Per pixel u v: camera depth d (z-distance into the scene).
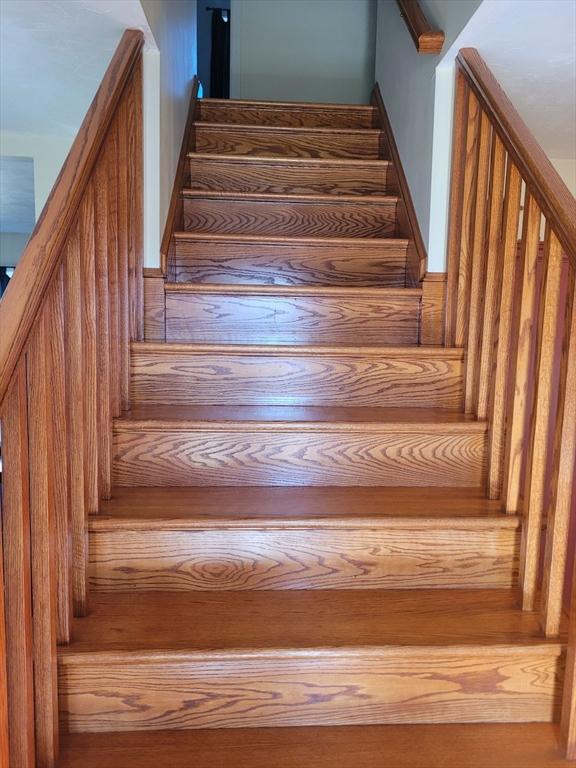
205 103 3.27
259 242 2.50
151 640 1.28
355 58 4.03
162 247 2.14
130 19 1.79
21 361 0.96
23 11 1.75
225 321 2.16
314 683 1.30
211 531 1.50
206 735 1.26
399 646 1.29
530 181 1.44
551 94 2.33
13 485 1.00
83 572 1.36
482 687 1.33
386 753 1.23
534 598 1.47
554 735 1.30
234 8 3.98
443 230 2.18
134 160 1.93
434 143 2.15
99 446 1.58
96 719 1.27
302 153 3.16
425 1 2.30
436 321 2.20
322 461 1.74
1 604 0.92
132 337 1.98
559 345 2.27
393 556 1.54
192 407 1.91
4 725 0.93
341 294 2.17
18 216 5.50
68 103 2.63
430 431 1.75
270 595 1.50
